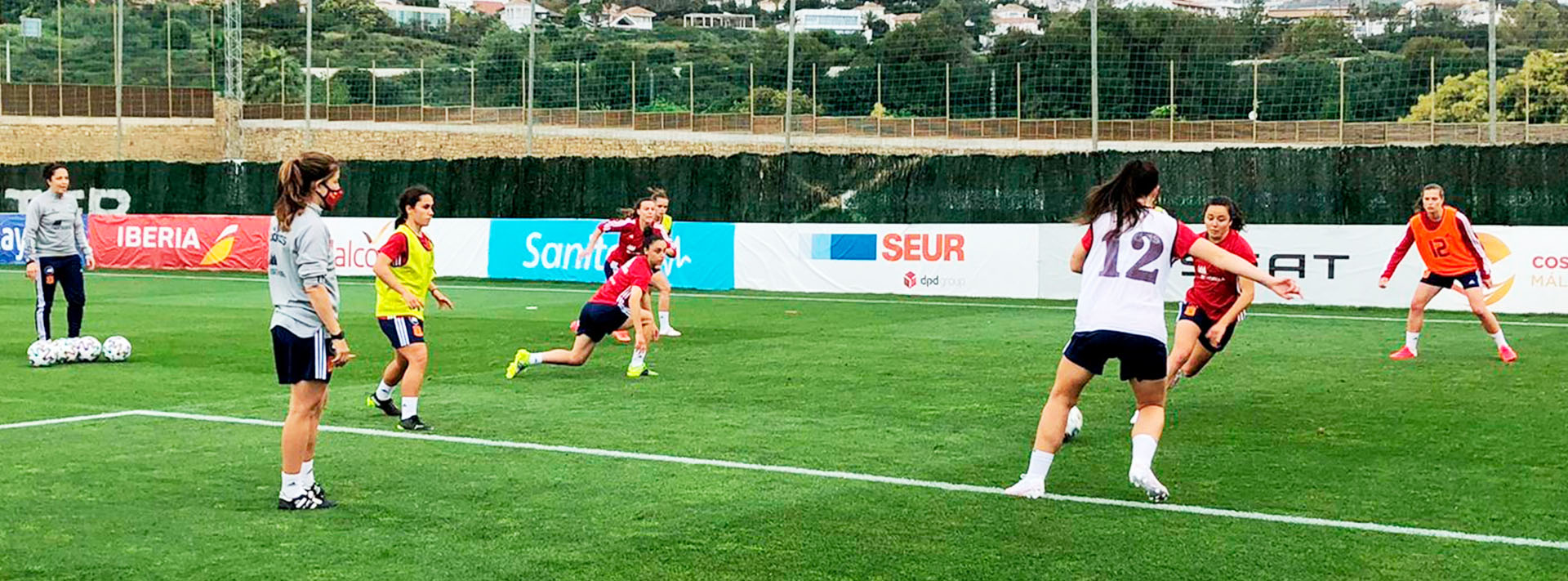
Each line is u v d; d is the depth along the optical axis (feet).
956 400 35.86
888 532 21.99
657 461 27.68
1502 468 26.91
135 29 136.36
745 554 20.74
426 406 34.65
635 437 30.37
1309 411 33.78
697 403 35.35
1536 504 23.88
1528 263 59.21
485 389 37.70
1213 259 22.88
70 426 31.81
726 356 45.24
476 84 125.39
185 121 136.05
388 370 32.76
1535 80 84.28
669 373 40.96
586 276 78.13
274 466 27.12
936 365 42.93
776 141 114.32
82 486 25.25
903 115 107.55
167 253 90.43
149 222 91.04
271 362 43.83
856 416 33.37
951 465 27.32
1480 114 86.58
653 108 118.21
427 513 23.24
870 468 26.99
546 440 30.01
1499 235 59.67
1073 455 28.19
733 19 120.88
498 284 77.71
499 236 80.89
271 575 19.63
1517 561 20.31
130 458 27.94
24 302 66.74
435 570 19.93
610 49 120.67
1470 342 48.78
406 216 31.99
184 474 26.32
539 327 55.21
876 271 71.82
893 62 108.47
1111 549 20.97
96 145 131.75
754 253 74.59
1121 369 23.48
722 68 116.78
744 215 79.15
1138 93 95.91
